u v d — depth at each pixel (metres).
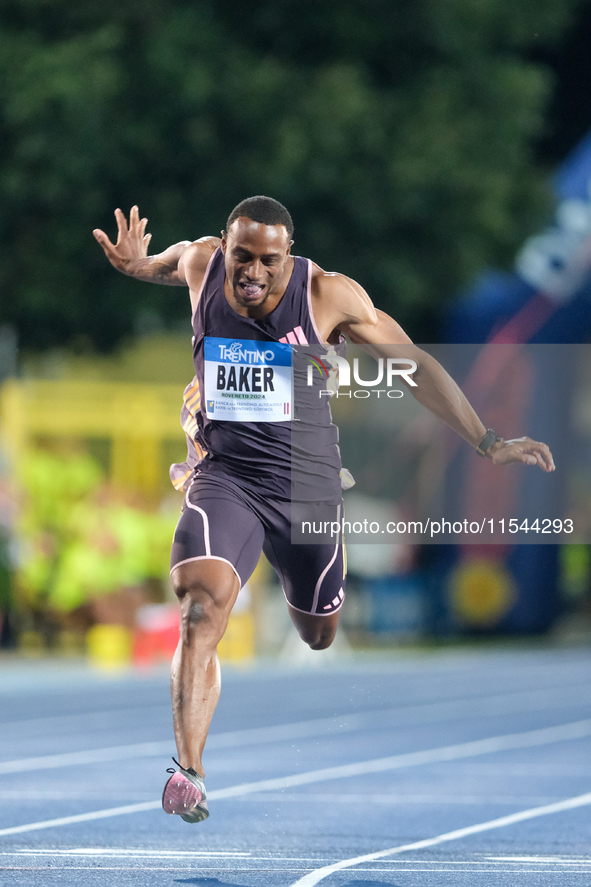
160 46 66.31
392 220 69.62
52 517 71.38
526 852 20.14
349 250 69.69
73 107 64.06
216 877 17.33
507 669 67.12
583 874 18.03
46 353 72.62
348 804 25.83
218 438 18.14
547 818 24.06
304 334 17.94
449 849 20.39
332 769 31.70
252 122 66.88
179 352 89.25
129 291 68.00
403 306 72.50
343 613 79.25
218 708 47.84
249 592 72.56
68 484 71.56
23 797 26.19
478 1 72.69
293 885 16.81
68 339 71.00
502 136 73.69
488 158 72.88
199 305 18.08
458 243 70.81
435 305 73.19
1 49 65.75
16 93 64.44
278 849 20.14
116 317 68.50
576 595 93.69
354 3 70.62
